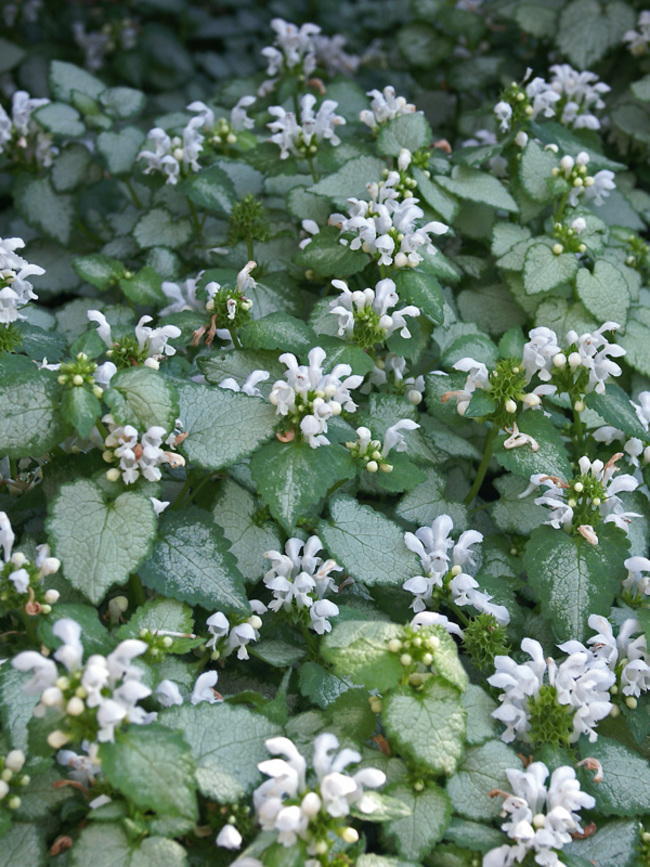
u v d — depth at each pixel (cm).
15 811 35
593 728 42
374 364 47
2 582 37
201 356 45
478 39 73
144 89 94
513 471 43
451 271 49
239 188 62
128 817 34
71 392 38
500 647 41
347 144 57
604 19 71
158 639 38
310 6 97
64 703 32
